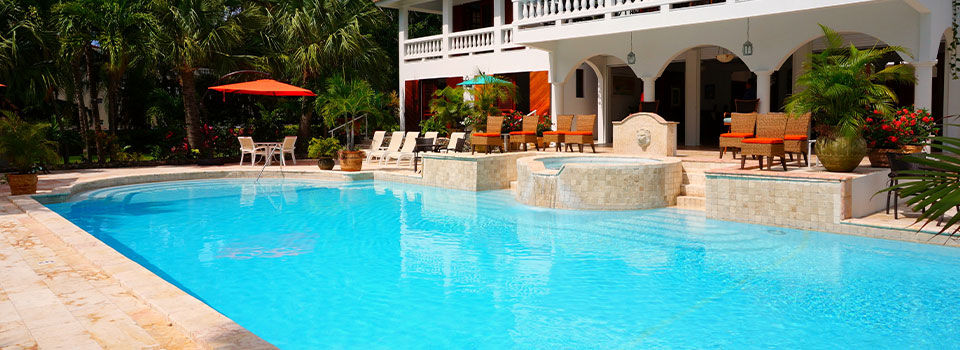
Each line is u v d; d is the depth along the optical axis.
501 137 16.17
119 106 22.53
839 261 7.01
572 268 6.87
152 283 5.28
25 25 15.93
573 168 10.88
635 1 14.39
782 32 14.45
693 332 4.87
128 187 14.34
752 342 4.64
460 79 21.39
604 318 5.22
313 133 23.06
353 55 20.58
